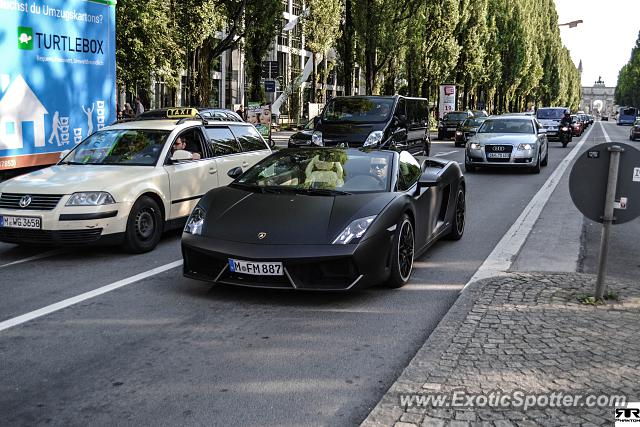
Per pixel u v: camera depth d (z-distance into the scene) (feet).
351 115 51.16
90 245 23.26
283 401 11.89
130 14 53.16
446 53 156.46
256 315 16.94
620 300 17.04
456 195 26.20
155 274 21.36
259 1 77.51
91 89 36.99
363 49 111.14
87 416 11.34
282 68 175.94
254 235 17.78
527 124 59.93
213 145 29.84
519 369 12.66
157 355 14.19
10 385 12.65
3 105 31.12
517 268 21.39
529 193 43.04
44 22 33.27
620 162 16.37
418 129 65.57
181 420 11.16
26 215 22.89
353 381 12.78
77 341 15.08
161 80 64.95
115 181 24.08
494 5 240.94
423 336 15.39
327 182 20.29
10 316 16.98
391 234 18.49
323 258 17.06
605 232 16.66
